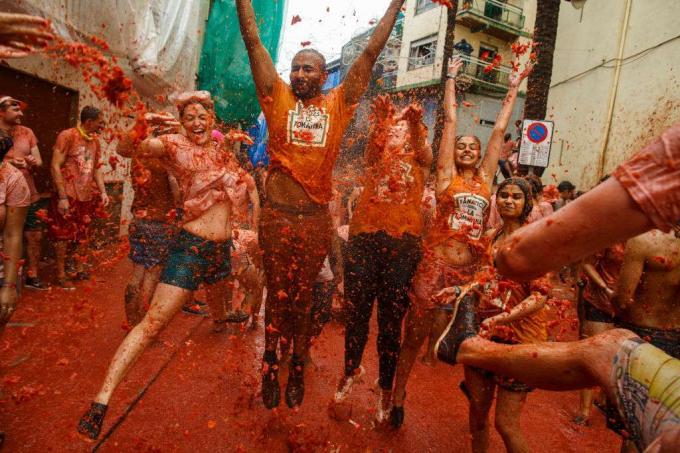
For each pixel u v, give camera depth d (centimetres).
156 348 421
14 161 455
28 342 398
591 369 133
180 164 317
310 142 296
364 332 344
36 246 532
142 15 654
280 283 310
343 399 342
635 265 283
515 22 2017
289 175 298
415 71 2011
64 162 541
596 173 1411
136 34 636
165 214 414
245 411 328
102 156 697
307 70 292
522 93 1984
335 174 655
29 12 425
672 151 88
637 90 1309
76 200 554
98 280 612
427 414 361
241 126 997
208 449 281
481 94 1912
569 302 712
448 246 340
